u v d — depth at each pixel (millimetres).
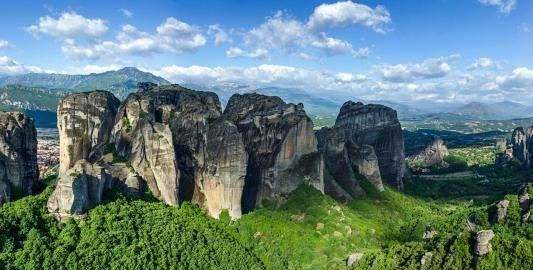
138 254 131125
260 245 172375
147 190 169125
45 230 126375
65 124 176875
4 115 141625
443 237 143500
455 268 126812
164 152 170375
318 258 167000
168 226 150625
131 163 171125
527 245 120062
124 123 180000
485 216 155375
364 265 149250
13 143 138500
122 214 142750
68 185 130875
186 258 143750
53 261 117312
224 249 156375
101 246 127188
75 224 131250
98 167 145375
